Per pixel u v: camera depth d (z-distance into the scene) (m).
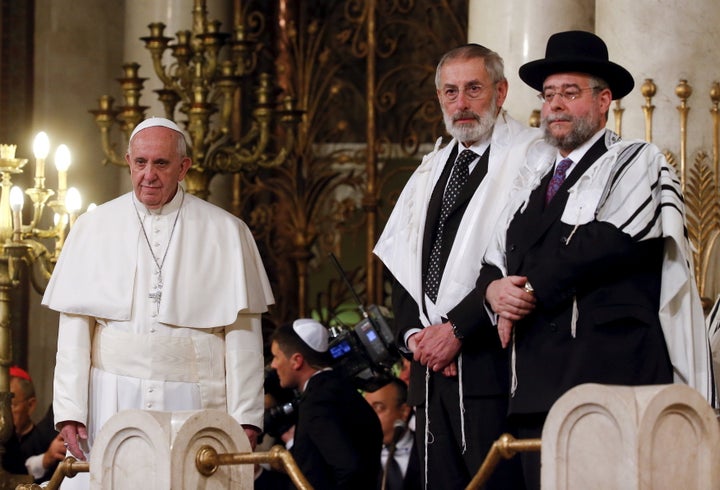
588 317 10.36
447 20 21.62
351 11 22.31
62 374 12.11
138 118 17.75
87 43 22.19
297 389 14.86
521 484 11.20
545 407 10.32
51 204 15.16
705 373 10.40
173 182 12.38
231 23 22.55
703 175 15.02
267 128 17.91
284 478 15.45
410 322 11.78
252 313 12.49
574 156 10.90
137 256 12.30
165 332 12.13
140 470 9.56
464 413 11.29
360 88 22.17
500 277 10.94
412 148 21.67
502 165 11.59
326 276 22.03
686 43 15.20
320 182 22.16
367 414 14.20
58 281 12.34
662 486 8.41
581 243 10.35
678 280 10.37
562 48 11.06
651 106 15.20
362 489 13.85
